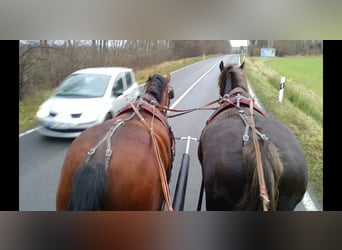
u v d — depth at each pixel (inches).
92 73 175.2
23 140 142.9
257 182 58.5
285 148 65.7
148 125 73.6
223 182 64.2
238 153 64.0
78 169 57.2
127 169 59.6
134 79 205.3
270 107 163.2
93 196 54.4
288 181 63.8
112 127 68.1
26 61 155.5
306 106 149.6
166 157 76.9
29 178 114.4
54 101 158.6
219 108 91.2
